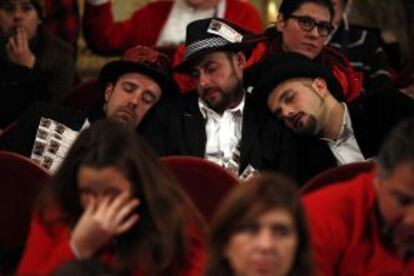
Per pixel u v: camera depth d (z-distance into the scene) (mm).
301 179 7676
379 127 7883
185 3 10758
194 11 10727
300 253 4828
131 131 5395
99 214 5227
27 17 10008
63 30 11234
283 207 4711
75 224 5551
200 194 6785
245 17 10805
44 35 10305
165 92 8086
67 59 10414
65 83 10367
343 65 9188
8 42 9852
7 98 9445
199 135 7723
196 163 6754
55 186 5508
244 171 7570
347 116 7789
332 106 7738
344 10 10617
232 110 7805
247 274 4719
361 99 8102
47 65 10266
